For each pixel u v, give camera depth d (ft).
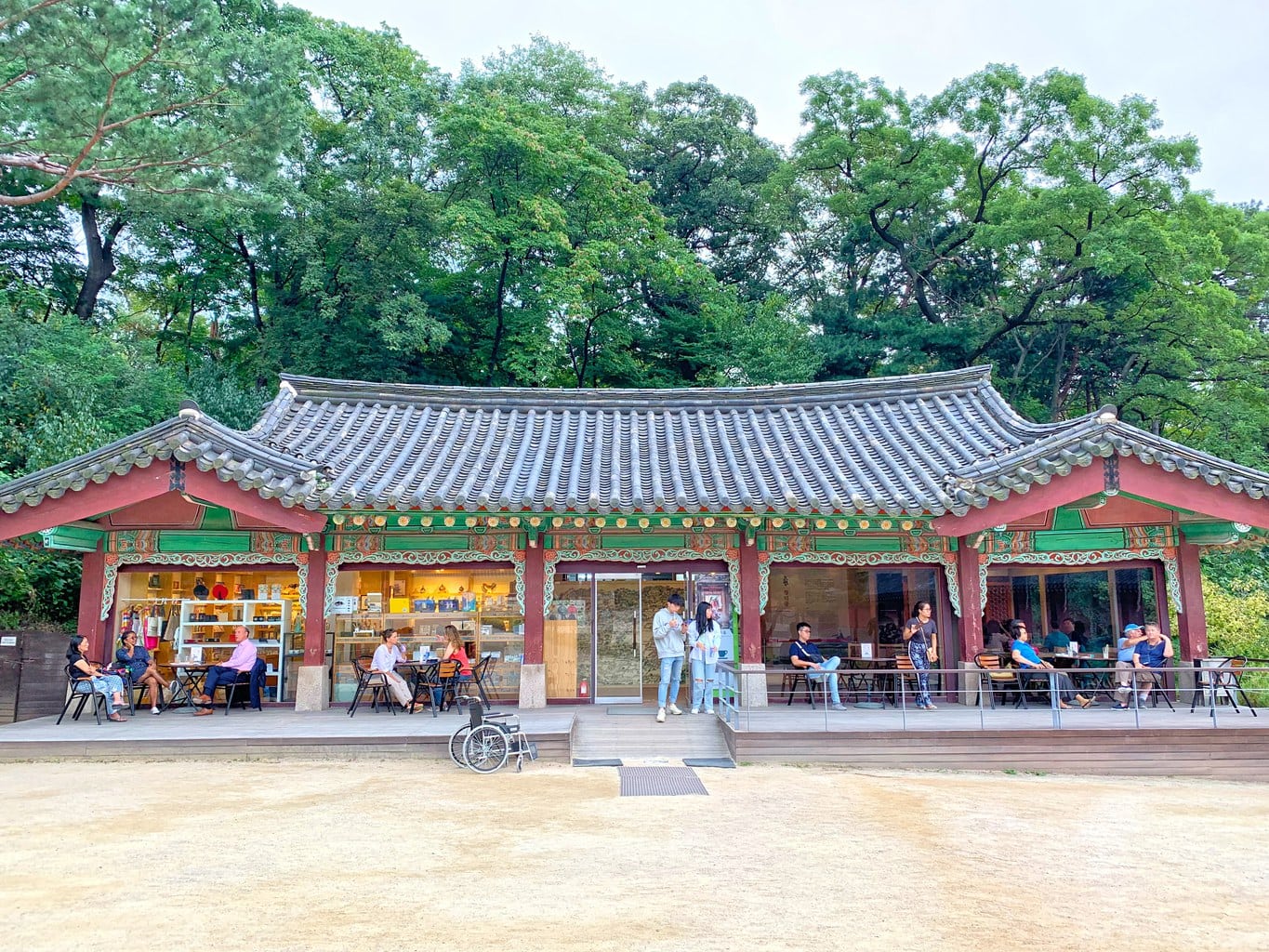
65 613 62.64
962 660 50.96
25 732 42.16
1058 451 45.29
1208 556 78.89
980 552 51.78
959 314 124.67
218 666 48.91
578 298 94.73
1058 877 23.17
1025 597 52.95
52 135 43.39
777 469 51.80
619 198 106.11
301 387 60.75
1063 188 98.53
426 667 49.16
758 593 51.49
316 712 49.11
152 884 21.90
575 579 53.06
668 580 53.06
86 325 85.15
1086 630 52.70
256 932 18.58
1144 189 101.24
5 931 18.67
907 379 61.77
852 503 46.21
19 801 31.32
